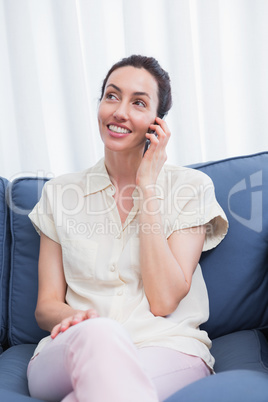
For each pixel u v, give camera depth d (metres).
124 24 1.87
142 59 1.36
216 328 1.44
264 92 1.91
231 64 1.93
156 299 1.21
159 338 1.15
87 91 1.95
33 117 1.92
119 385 0.79
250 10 1.89
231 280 1.44
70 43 1.90
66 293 1.38
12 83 1.93
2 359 1.36
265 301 1.46
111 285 1.27
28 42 1.91
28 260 1.52
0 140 1.97
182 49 1.87
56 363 0.95
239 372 0.95
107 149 1.37
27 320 1.48
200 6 1.87
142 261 1.23
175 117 1.89
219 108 1.88
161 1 1.89
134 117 1.32
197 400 0.84
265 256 1.46
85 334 0.87
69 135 1.94
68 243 1.33
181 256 1.28
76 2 1.93
